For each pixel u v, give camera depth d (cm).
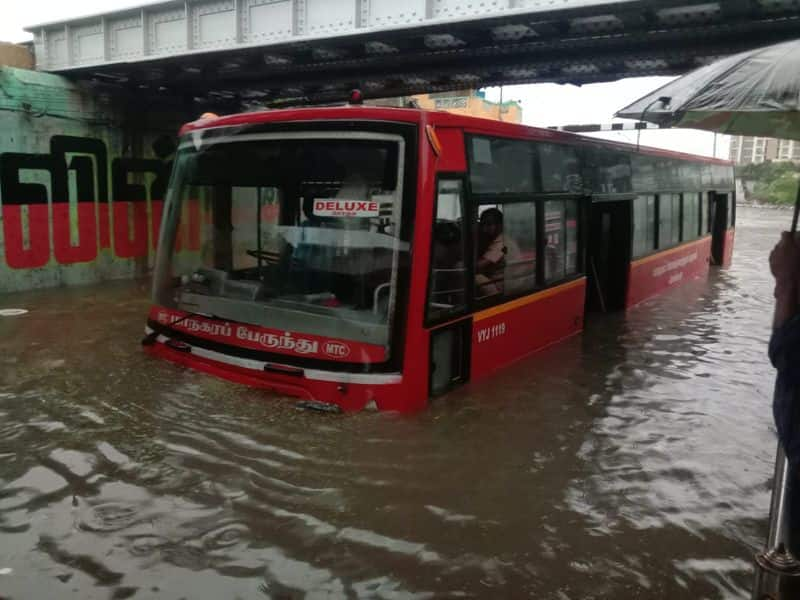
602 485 451
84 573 335
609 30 968
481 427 536
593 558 366
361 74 1286
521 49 1079
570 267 822
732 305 1118
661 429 555
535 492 437
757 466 490
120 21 1255
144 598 317
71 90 1250
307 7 1049
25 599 314
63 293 1169
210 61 1182
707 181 1477
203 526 379
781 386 289
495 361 655
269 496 414
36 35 1338
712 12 882
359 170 528
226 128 589
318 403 526
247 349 565
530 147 703
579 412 583
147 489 418
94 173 1302
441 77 1311
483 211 616
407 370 519
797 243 290
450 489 434
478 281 618
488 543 376
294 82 1347
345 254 532
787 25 901
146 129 1400
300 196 552
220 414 521
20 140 1166
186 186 618
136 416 522
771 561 285
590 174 864
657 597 335
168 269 633
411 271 514
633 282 1065
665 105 335
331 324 527
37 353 714
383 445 485
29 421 519
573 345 812
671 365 742
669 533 394
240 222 583
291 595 323
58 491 414
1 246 1151
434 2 948
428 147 520
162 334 635
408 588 333
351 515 398
